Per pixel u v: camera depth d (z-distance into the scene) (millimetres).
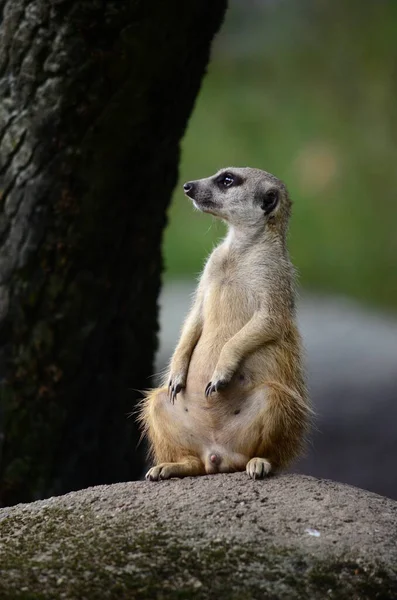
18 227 10234
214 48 40000
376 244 35094
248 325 9047
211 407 8969
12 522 7691
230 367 8789
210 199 9750
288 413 8781
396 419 20062
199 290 9539
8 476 10727
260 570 6949
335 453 18656
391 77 38094
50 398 10648
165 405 9164
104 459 11273
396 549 7258
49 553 7180
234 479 8297
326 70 39219
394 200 36188
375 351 25344
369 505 7848
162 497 7887
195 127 37781
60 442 10812
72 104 9859
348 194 36500
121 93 9828
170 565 6977
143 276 11086
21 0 9789
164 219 11141
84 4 9531
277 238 9562
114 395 11148
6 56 9961
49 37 9742
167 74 9945
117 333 11000
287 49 39750
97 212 10234
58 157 10023
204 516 7516
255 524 7410
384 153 37094
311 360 24344
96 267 10477
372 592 6910
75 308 10477
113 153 10062
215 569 6945
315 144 37562
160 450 9227
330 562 7043
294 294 9469
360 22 39312
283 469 8938
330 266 34688
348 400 21391
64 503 7922
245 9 40438
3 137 10094
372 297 33531
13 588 6785
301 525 7418
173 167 10922
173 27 9711
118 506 7766
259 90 39344
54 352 10539
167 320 25750
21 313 10414
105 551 7133
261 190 9641
